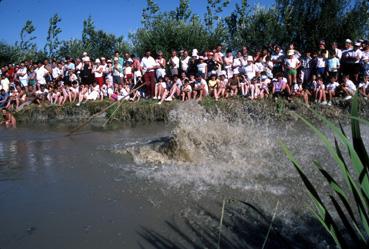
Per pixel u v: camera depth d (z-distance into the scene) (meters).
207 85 13.50
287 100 12.02
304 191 4.53
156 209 4.13
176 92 13.80
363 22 20.88
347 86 11.45
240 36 23.06
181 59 14.38
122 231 3.63
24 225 3.83
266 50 13.86
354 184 1.88
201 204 4.25
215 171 5.53
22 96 16.25
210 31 23.70
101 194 4.68
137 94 14.66
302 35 21.80
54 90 16.06
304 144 6.89
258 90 12.80
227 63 13.71
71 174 5.64
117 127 11.26
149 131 10.09
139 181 5.16
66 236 3.56
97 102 14.50
